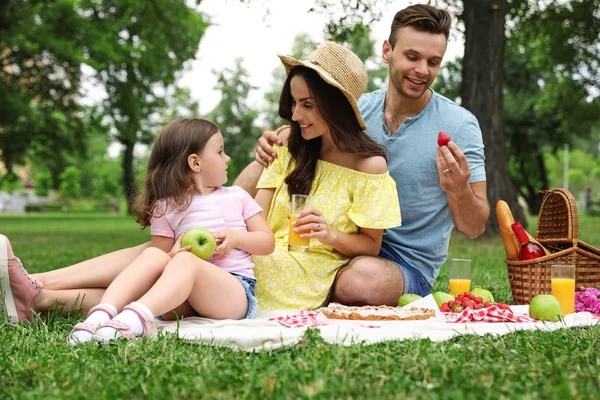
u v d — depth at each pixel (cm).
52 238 1498
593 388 201
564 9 1789
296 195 370
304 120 381
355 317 331
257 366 230
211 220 346
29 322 319
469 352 254
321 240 370
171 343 266
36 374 222
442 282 607
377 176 387
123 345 255
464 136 418
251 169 425
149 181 347
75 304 340
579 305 390
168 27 1823
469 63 1266
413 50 395
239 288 334
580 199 7200
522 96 2802
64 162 2517
